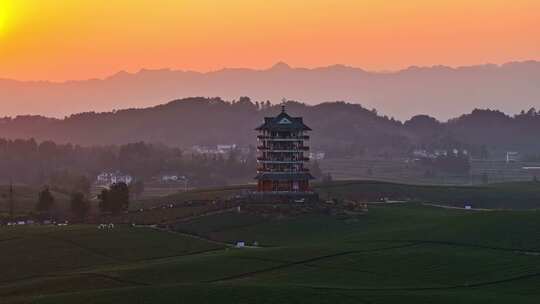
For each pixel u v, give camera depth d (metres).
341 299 154.75
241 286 162.62
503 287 171.88
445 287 172.50
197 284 166.12
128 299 154.75
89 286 184.38
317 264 195.75
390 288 170.38
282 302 151.88
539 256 199.12
